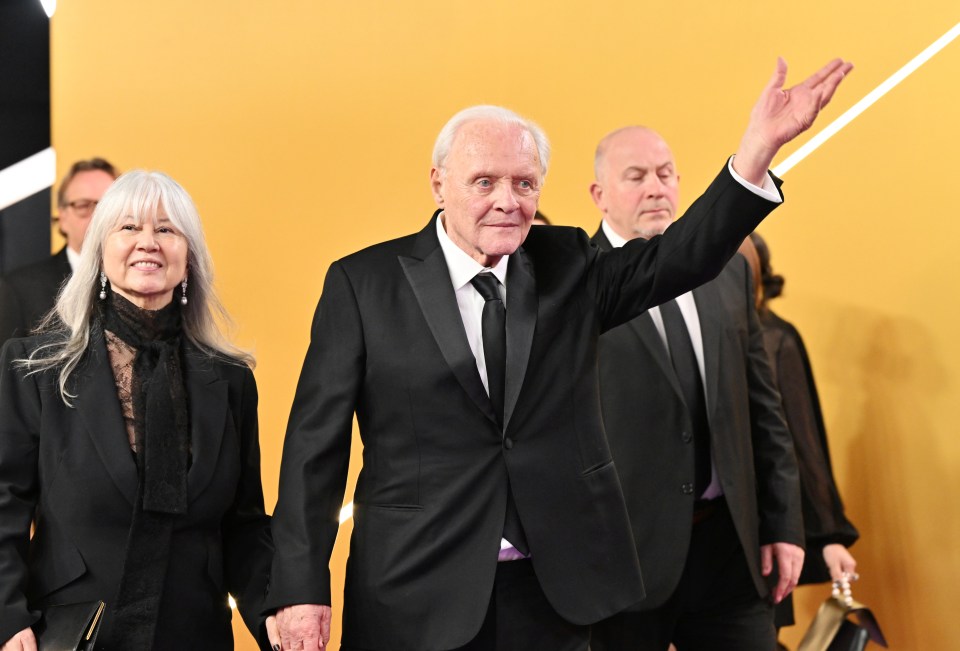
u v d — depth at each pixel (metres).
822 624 4.92
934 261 6.09
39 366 3.46
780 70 3.18
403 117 6.57
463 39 6.57
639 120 6.51
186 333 3.68
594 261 3.51
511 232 3.29
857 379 6.28
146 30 6.64
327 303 3.46
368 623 3.30
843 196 6.32
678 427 4.31
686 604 4.39
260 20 6.61
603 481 3.37
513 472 3.28
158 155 6.60
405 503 3.31
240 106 6.61
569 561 3.29
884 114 6.25
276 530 3.31
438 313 3.34
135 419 3.45
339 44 6.60
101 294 3.55
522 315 3.36
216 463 3.53
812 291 6.36
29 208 6.62
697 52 6.48
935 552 6.07
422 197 6.54
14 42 6.61
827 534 5.41
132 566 3.34
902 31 6.24
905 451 6.16
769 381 4.68
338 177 6.57
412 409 3.32
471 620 3.20
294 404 3.44
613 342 4.37
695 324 4.52
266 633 3.44
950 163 6.09
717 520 4.41
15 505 3.36
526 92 6.55
